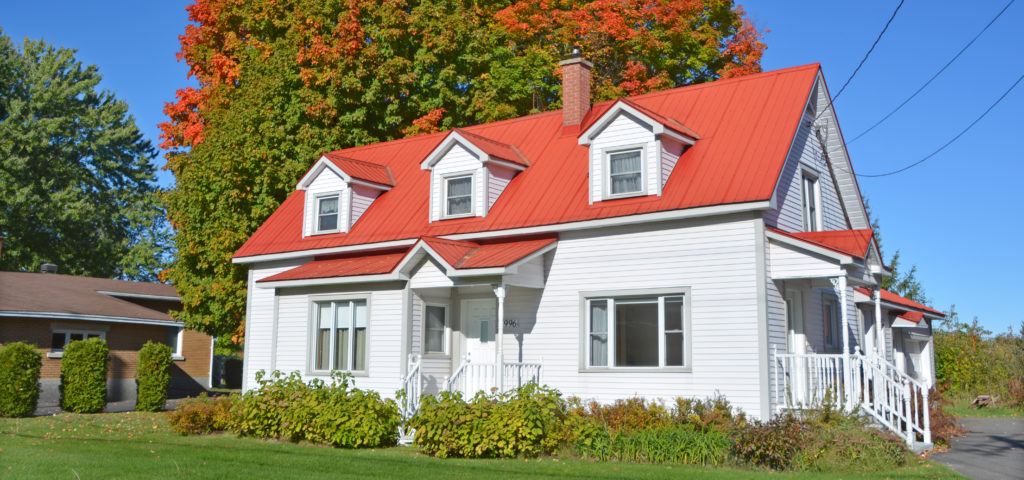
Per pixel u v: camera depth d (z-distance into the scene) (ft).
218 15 111.96
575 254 66.74
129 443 58.90
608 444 52.60
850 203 78.84
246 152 94.58
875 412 56.54
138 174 187.21
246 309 90.48
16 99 168.76
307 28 103.30
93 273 176.45
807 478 43.75
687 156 65.62
